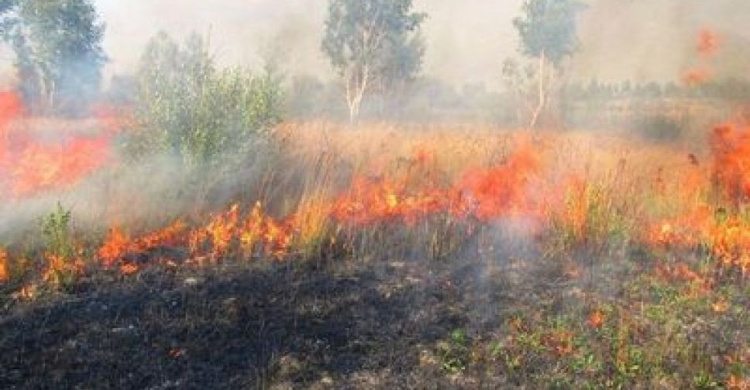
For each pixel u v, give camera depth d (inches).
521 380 175.8
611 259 256.8
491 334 196.4
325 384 169.0
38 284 214.1
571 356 187.9
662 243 276.5
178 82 307.4
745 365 187.3
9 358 171.6
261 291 214.5
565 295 223.3
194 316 195.9
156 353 177.2
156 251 243.3
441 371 177.3
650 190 318.3
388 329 196.1
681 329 205.3
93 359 173.2
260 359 177.3
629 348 192.2
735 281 244.2
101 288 212.8
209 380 167.5
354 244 257.8
